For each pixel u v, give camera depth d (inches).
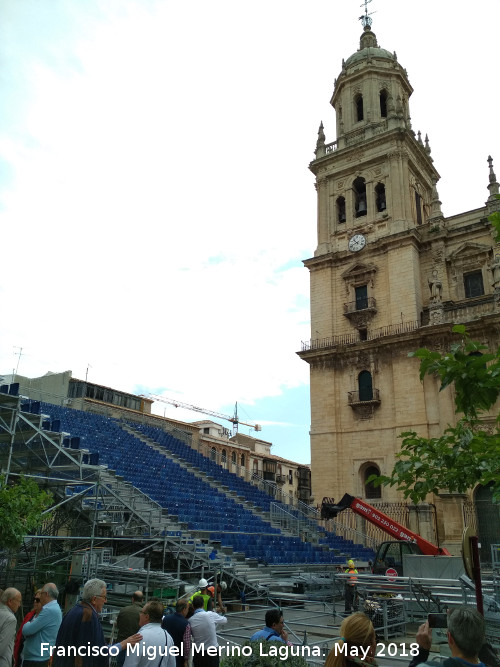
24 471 879.7
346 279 1883.6
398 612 674.8
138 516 871.1
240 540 1061.1
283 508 1524.4
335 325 1863.9
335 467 1699.1
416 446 342.0
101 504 882.1
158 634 288.0
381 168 1919.3
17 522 506.3
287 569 983.0
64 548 878.4
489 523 1409.9
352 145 1963.6
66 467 797.9
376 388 1696.6
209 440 2999.5
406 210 1828.2
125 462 1232.2
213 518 1097.4
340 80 2167.8
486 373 269.7
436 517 1462.8
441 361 277.3
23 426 836.6
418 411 1583.4
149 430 1706.4
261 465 3437.5
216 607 663.1
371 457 1657.2
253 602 860.6
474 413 280.8
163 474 1284.4
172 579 629.9
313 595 868.6
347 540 1456.7
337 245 1948.8
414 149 1980.8
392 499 1573.6
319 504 1690.5
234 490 1470.2
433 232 1764.3
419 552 877.8
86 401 2001.7
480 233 1695.4
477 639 190.4
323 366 1817.2
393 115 1930.4
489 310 1577.3
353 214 1946.4
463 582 493.0
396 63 2134.6
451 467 321.4
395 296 1734.7
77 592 525.3
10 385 851.4
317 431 1766.7
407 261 1736.0
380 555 893.2
